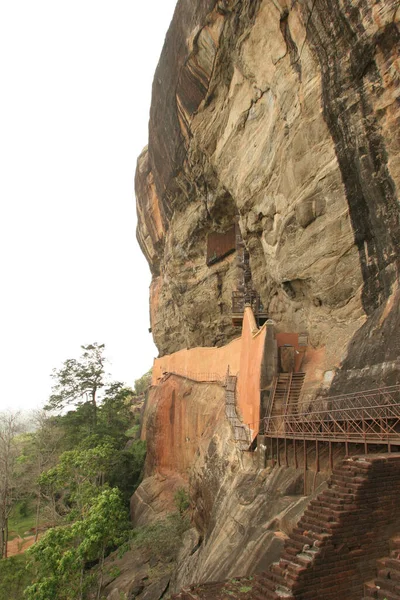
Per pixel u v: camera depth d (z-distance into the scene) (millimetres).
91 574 18312
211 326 35000
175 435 34562
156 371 47406
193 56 24828
